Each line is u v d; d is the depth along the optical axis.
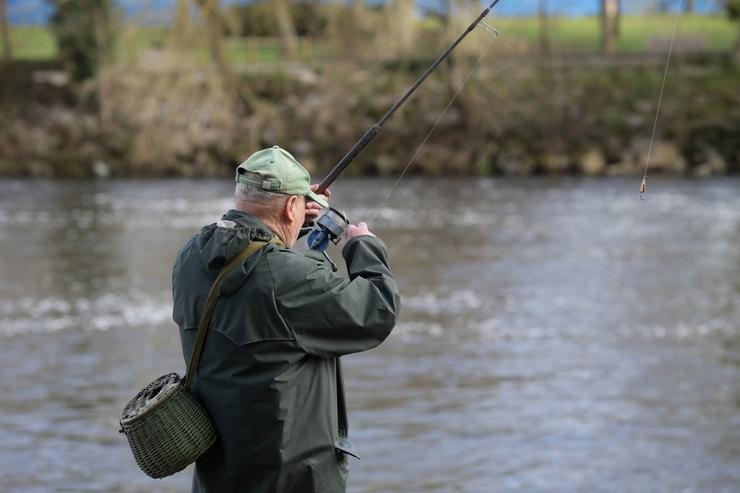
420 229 70.88
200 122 119.12
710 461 24.62
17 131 121.50
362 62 124.75
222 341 11.10
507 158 118.56
